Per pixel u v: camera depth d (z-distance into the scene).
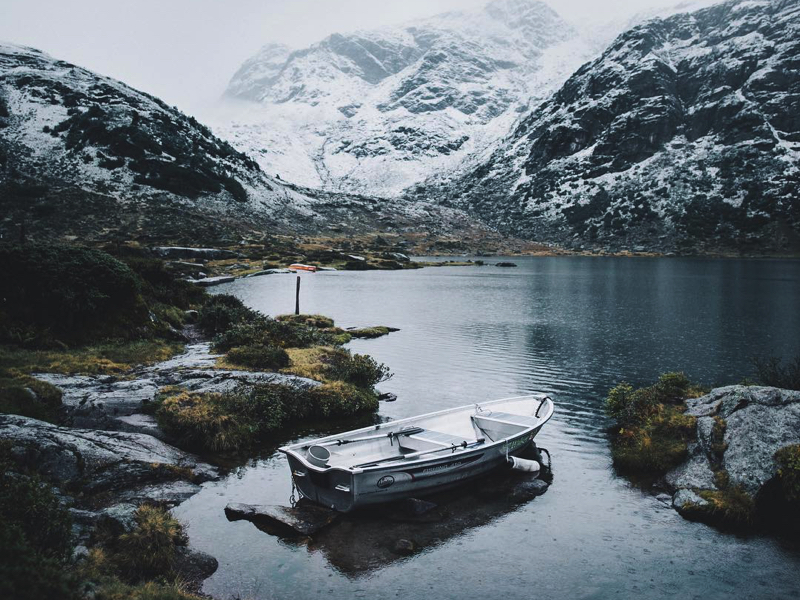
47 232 184.62
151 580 13.85
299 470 18.67
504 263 195.00
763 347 49.19
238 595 13.98
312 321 55.47
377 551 16.12
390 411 29.66
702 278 135.12
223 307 45.00
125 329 36.22
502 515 18.36
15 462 17.41
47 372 27.28
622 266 190.00
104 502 17.58
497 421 23.27
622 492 20.09
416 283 119.94
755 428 19.78
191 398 25.30
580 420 28.53
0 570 10.57
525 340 52.47
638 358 44.47
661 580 15.05
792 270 165.50
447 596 14.20
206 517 17.75
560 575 15.21
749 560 15.96
